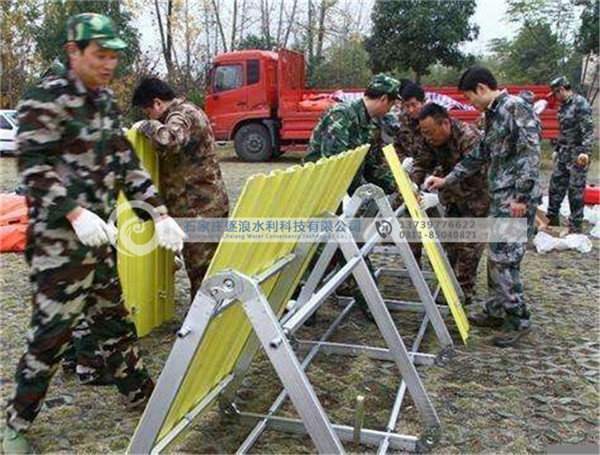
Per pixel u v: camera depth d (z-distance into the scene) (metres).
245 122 15.04
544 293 5.02
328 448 1.95
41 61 19.55
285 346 1.94
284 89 14.67
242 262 2.18
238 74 14.76
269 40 24.94
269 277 2.46
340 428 2.77
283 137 14.63
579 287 5.18
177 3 21.14
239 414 2.88
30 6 19.27
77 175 2.43
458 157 4.53
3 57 19.34
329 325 4.30
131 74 19.03
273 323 1.94
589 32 17.05
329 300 4.79
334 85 22.66
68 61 2.42
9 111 16.11
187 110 3.54
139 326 3.78
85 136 2.42
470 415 3.03
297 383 1.94
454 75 21.95
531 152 3.72
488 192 4.26
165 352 3.66
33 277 2.44
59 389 3.21
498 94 3.85
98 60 2.35
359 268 2.80
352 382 3.37
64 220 2.37
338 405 3.11
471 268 4.62
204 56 22.80
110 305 2.72
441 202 4.61
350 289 4.34
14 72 19.53
